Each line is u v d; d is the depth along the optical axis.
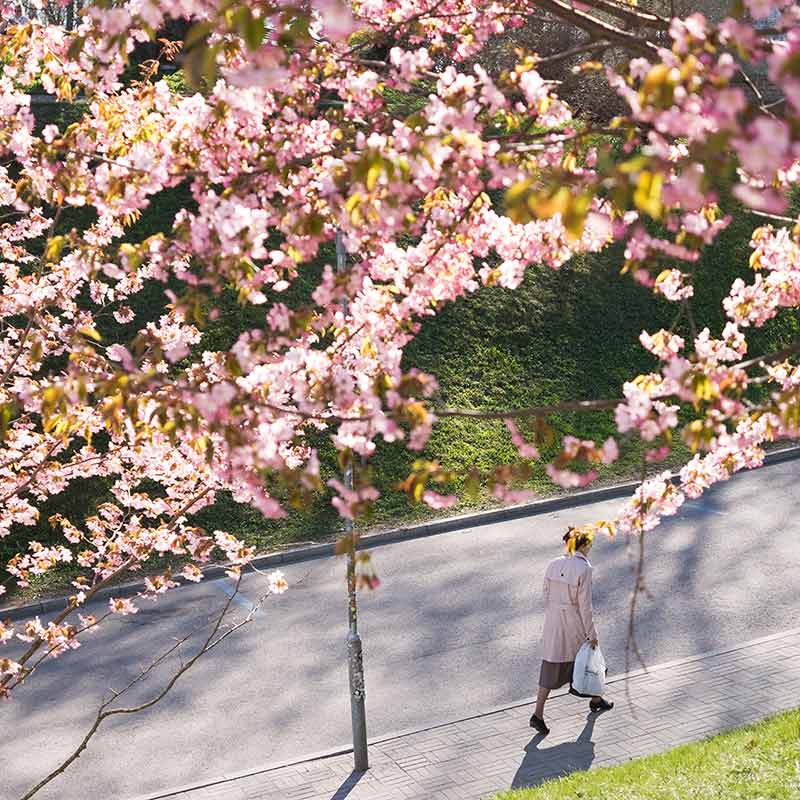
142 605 16.02
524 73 5.00
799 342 4.64
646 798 9.12
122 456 8.47
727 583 15.55
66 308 8.34
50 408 4.41
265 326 21.55
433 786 10.43
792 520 18.30
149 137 5.61
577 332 24.83
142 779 10.98
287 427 4.58
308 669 13.46
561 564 11.27
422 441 4.66
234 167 5.55
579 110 19.86
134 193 5.33
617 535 17.77
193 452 7.60
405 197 4.47
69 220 22.58
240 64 5.55
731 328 6.09
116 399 4.51
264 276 5.26
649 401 4.50
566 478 4.63
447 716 12.01
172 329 8.55
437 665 13.38
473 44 6.68
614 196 2.94
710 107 3.28
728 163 2.82
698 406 4.78
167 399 4.48
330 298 5.06
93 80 6.45
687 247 4.71
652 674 12.62
